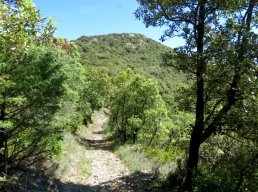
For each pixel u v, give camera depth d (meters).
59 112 10.08
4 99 7.00
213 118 12.15
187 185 11.77
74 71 21.91
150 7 11.63
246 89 10.11
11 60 6.83
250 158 9.66
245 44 10.13
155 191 12.50
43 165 13.08
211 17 11.23
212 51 10.65
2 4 4.98
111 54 158.62
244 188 9.52
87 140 32.09
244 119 10.81
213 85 11.54
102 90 39.94
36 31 5.36
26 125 8.34
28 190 9.84
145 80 28.95
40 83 7.52
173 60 12.23
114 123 33.84
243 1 10.61
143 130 27.06
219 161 11.79
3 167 8.72
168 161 16.69
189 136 15.51
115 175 16.12
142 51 190.00
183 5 11.33
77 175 15.16
